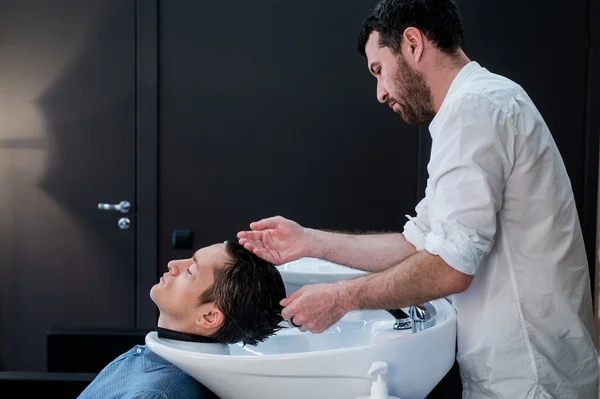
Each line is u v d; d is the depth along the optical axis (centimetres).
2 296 308
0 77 299
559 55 292
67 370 173
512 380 120
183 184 301
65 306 307
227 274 123
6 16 296
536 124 118
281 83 296
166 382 118
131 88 297
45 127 300
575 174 296
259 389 104
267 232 134
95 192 302
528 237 119
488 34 292
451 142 115
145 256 303
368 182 300
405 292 113
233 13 294
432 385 118
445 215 113
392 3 126
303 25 294
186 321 124
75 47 296
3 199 304
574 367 121
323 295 116
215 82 297
